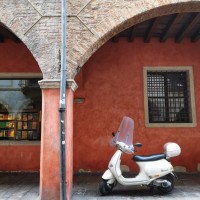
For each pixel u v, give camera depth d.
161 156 5.81
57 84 5.27
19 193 5.90
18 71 8.42
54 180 5.09
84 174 7.91
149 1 5.51
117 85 8.46
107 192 5.67
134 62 8.52
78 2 5.53
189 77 8.43
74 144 8.27
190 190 6.07
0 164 8.20
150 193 5.79
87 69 8.51
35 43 5.43
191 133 8.23
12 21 5.52
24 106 8.52
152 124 8.27
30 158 8.21
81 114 8.38
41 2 5.57
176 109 8.53
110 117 8.36
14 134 8.43
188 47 8.54
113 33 5.68
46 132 5.21
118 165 5.69
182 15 6.83
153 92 8.56
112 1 5.54
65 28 5.26
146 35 8.12
